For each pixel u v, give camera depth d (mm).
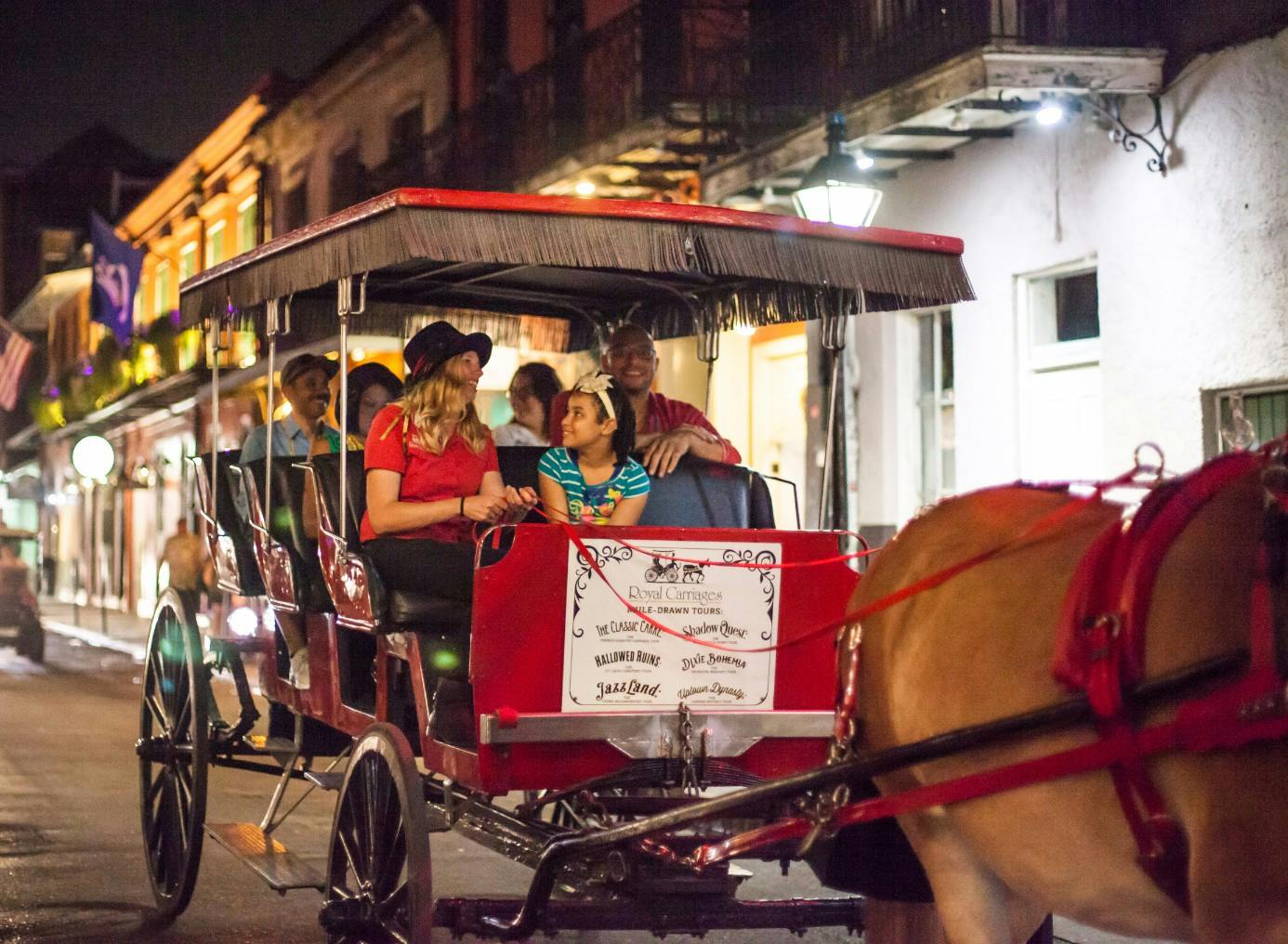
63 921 6875
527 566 5000
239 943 6512
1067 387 11953
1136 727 3232
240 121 29094
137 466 34844
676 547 5152
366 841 5477
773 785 4117
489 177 18047
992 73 10930
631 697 5102
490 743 4914
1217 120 10359
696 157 15375
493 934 4840
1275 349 9922
